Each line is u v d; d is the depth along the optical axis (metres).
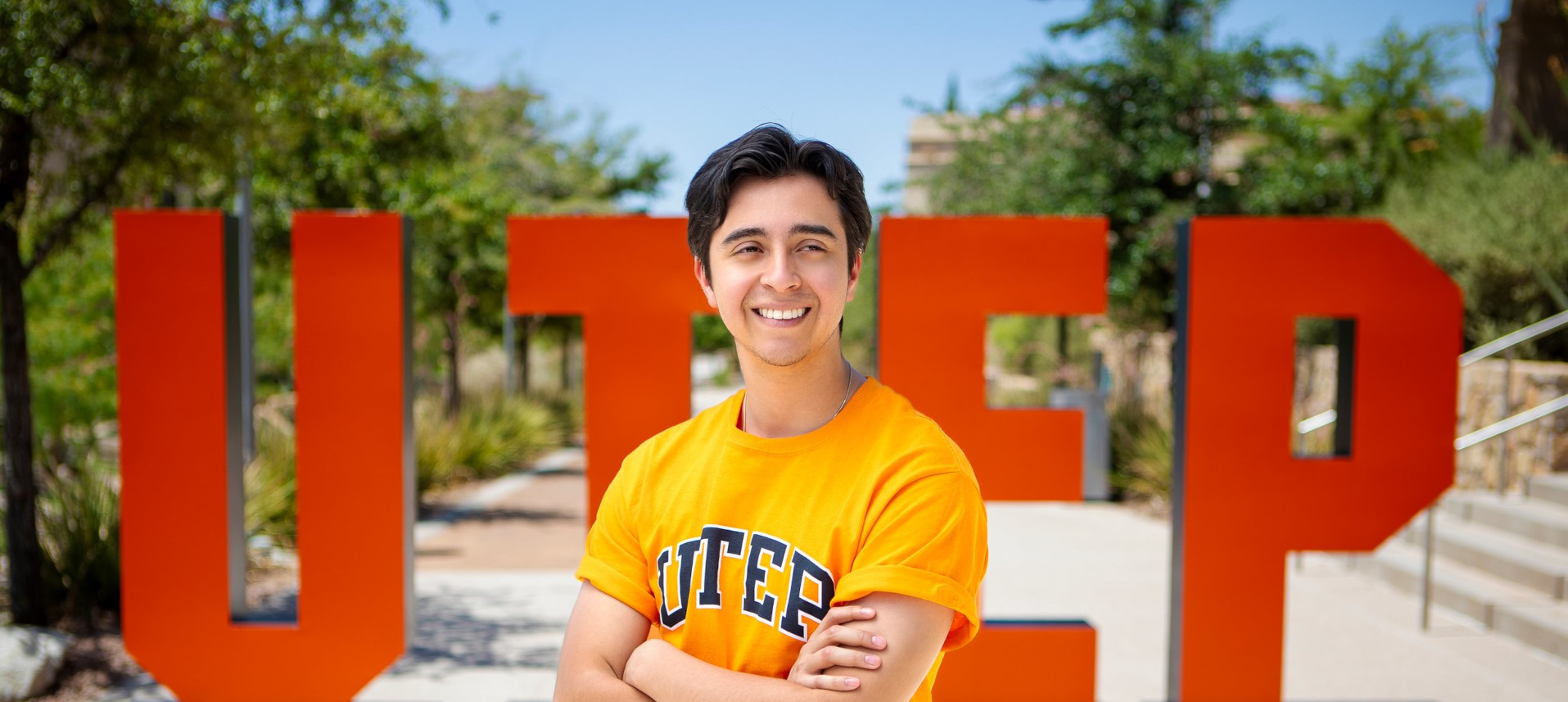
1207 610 4.00
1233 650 4.01
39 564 5.02
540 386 21.88
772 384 1.44
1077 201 11.77
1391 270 3.95
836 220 1.38
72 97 4.66
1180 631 4.02
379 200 10.14
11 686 4.33
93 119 4.86
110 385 7.80
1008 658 3.99
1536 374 7.16
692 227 1.44
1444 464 3.98
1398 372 3.97
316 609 3.98
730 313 1.39
